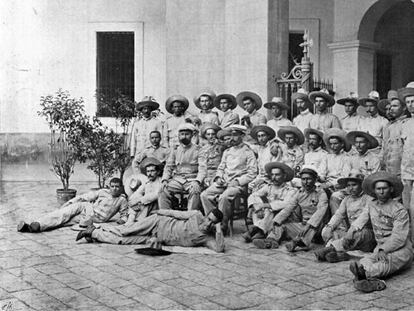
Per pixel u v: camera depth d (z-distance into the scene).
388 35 19.33
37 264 7.10
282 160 9.44
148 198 9.05
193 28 14.48
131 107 13.46
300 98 11.08
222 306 5.61
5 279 6.44
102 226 8.45
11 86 16.03
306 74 12.61
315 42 18.27
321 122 10.72
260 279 6.52
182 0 14.52
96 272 6.79
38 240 8.47
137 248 8.00
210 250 7.89
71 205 9.52
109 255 7.63
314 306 5.60
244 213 9.78
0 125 16.25
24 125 16.47
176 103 11.35
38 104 16.59
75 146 12.30
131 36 17.55
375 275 6.37
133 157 11.60
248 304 5.67
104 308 5.54
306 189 8.38
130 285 6.28
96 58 17.44
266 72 13.20
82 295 5.93
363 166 8.71
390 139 8.84
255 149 10.27
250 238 8.45
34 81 16.64
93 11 17.36
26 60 16.31
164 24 17.38
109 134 12.26
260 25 13.30
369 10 17.45
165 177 9.59
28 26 16.47
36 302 5.68
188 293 6.01
